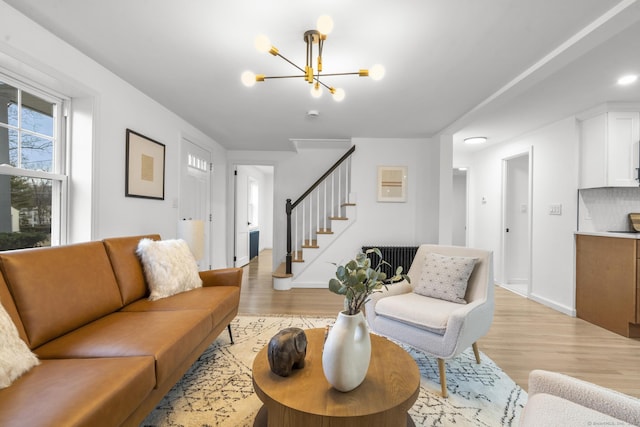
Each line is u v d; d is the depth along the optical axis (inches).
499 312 130.6
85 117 87.7
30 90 77.5
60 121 86.4
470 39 74.5
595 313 116.5
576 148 129.2
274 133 167.2
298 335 49.5
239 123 148.5
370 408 39.8
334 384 42.9
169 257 88.1
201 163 166.9
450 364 83.3
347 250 171.5
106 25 71.1
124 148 101.8
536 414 30.8
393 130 157.4
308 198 203.2
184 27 71.4
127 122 103.0
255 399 65.1
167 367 52.5
